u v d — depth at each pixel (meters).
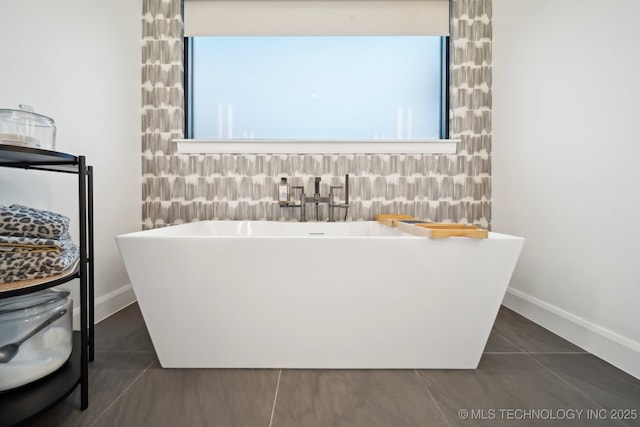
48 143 1.04
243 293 1.11
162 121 1.99
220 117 2.15
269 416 0.90
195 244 1.08
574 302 1.38
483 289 1.11
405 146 2.00
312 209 2.04
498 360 1.23
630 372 1.12
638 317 1.10
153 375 1.11
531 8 1.63
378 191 2.01
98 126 1.60
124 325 1.54
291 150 2.00
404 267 1.10
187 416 0.90
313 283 1.11
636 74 1.10
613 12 1.19
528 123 1.66
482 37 2.01
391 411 0.93
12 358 0.86
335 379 1.10
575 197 1.37
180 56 2.01
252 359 1.16
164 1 2.00
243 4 2.04
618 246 1.17
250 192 2.01
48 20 1.29
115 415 0.90
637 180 1.10
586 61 1.31
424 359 1.16
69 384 0.90
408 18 2.05
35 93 1.23
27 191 1.19
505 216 1.86
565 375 1.12
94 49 1.57
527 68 1.67
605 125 1.22
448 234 1.09
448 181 2.01
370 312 1.13
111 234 1.70
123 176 1.81
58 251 0.89
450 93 2.06
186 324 1.13
